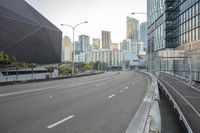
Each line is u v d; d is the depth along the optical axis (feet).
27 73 238.27
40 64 269.23
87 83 128.47
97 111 43.55
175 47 247.29
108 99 61.82
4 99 58.90
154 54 332.80
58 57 321.52
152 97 47.80
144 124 23.89
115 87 102.94
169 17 262.06
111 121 35.24
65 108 46.50
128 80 163.73
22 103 52.24
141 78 194.90
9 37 212.84
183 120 40.78
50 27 300.40
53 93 75.00
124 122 34.63
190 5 190.80
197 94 92.89
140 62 615.57
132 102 56.24
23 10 251.80
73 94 73.00
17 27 226.38
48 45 290.35
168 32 263.70
